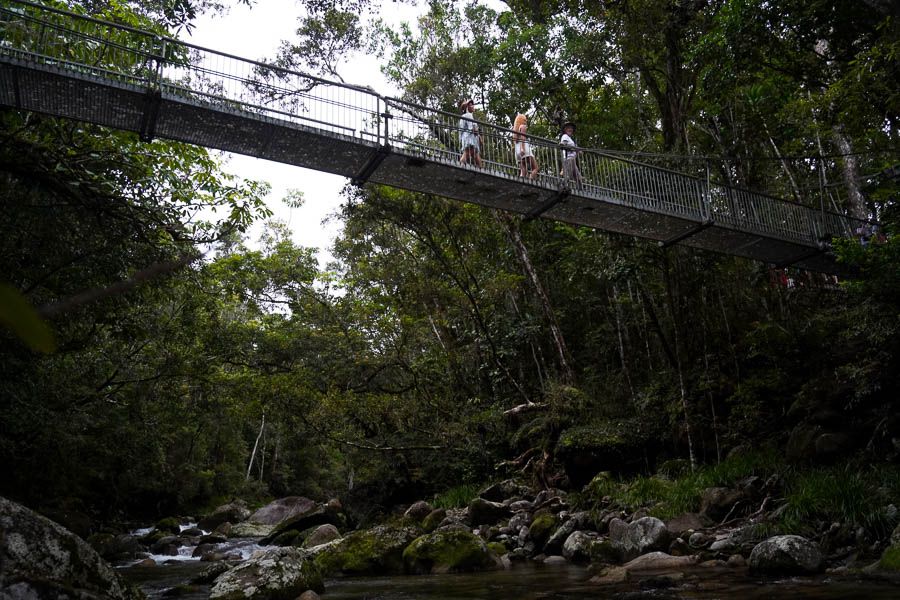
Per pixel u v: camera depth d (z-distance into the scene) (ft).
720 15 39.29
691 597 18.75
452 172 33.14
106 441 60.54
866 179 45.03
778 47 40.24
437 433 58.85
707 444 42.78
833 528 25.31
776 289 47.85
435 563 30.48
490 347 57.41
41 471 53.16
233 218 34.99
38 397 41.55
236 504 86.43
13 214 28.07
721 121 50.98
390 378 64.64
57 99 26.35
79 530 53.01
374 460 63.98
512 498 48.29
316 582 25.02
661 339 47.55
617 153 37.99
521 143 38.22
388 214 56.90
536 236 62.08
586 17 49.57
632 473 45.42
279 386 59.31
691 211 38.11
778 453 36.47
